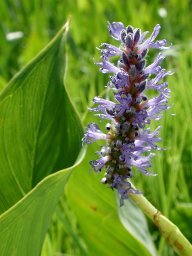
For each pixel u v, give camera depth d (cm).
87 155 46
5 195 43
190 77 71
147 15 105
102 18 104
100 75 74
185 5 117
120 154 33
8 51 98
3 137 43
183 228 50
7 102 43
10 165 43
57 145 43
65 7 111
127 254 47
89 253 48
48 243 46
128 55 32
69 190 48
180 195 56
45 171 43
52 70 43
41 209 33
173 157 54
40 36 102
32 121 43
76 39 100
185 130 57
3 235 32
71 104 43
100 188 46
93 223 47
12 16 117
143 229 46
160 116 33
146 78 32
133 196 35
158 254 48
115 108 32
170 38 95
